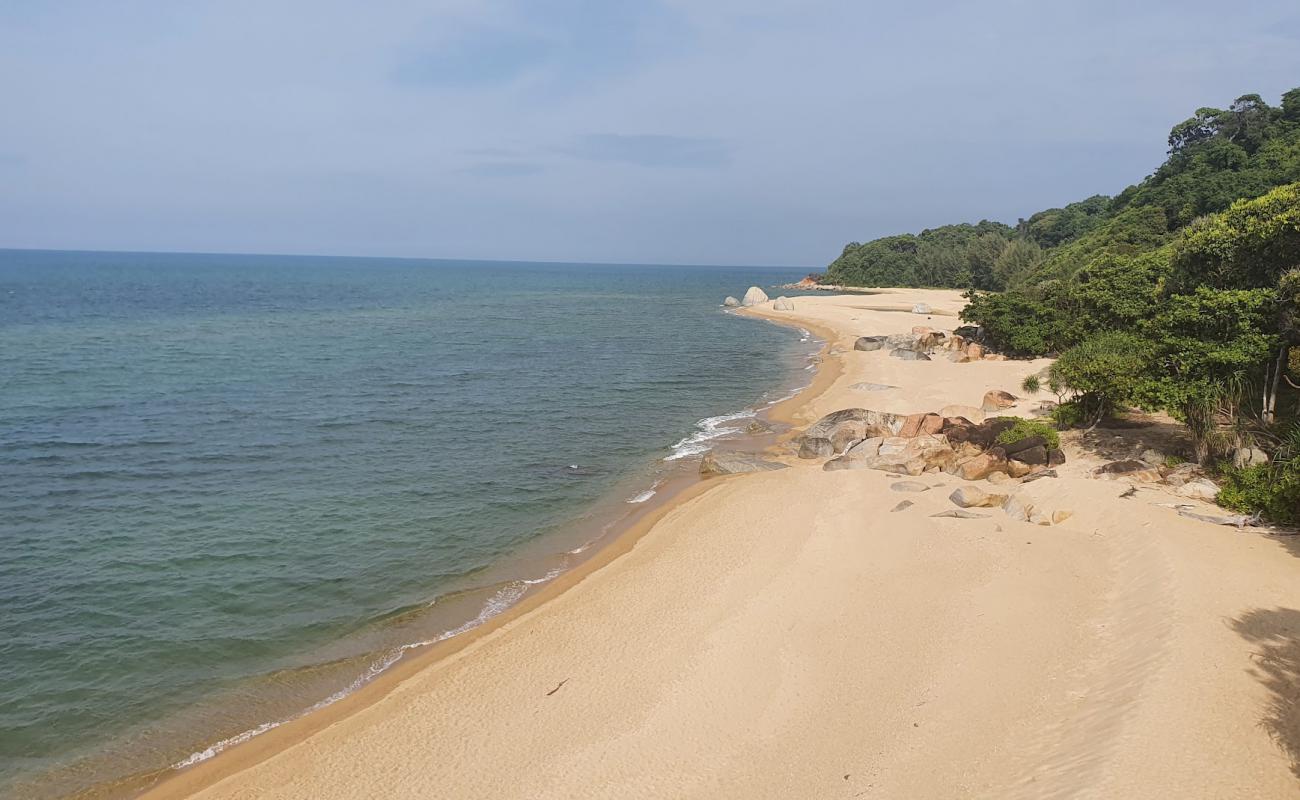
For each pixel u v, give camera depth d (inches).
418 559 838.5
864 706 522.0
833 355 2306.8
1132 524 766.5
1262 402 957.8
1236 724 440.8
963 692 524.1
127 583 759.1
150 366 1927.9
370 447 1254.3
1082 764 420.2
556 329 3073.3
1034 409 1411.2
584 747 499.5
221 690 594.2
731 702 540.1
